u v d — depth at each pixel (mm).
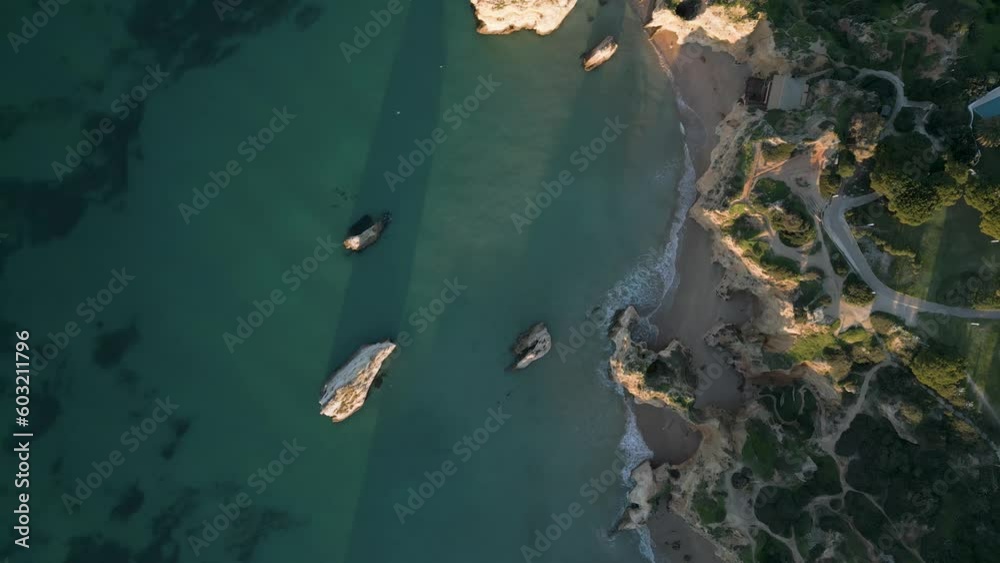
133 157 45406
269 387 45406
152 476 45188
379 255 45656
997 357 39594
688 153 45688
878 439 41594
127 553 44844
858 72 41875
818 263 41438
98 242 45344
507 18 45250
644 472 45469
